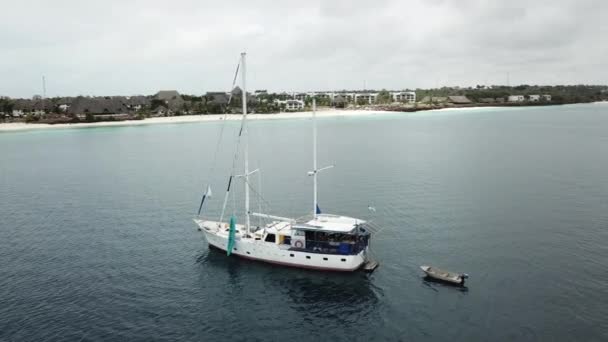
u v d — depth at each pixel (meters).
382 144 140.25
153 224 61.25
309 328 35.25
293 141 153.88
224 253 50.25
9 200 76.50
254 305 38.91
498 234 53.56
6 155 133.38
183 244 53.38
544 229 54.78
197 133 192.12
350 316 36.81
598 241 50.41
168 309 38.22
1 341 33.31
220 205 70.31
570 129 176.62
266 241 47.25
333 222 46.94
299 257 45.44
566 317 35.09
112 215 65.94
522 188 75.69
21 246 53.44
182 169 103.62
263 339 33.88
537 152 115.75
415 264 45.97
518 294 38.97
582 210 62.09
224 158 119.00
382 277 43.44
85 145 155.62
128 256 49.88
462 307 37.25
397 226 57.72
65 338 33.81
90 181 91.75
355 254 43.88
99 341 33.47
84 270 46.19
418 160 107.12
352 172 93.81
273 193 77.00
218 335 34.41
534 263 45.09
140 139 172.25
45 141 170.38
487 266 44.81
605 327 33.62
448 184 80.06
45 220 64.06
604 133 158.75
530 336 32.81
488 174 88.19
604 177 82.44
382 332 34.34
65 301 39.59
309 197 73.69
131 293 41.09
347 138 160.12
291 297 40.19
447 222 58.62
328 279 43.47
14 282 43.50
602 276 41.78
